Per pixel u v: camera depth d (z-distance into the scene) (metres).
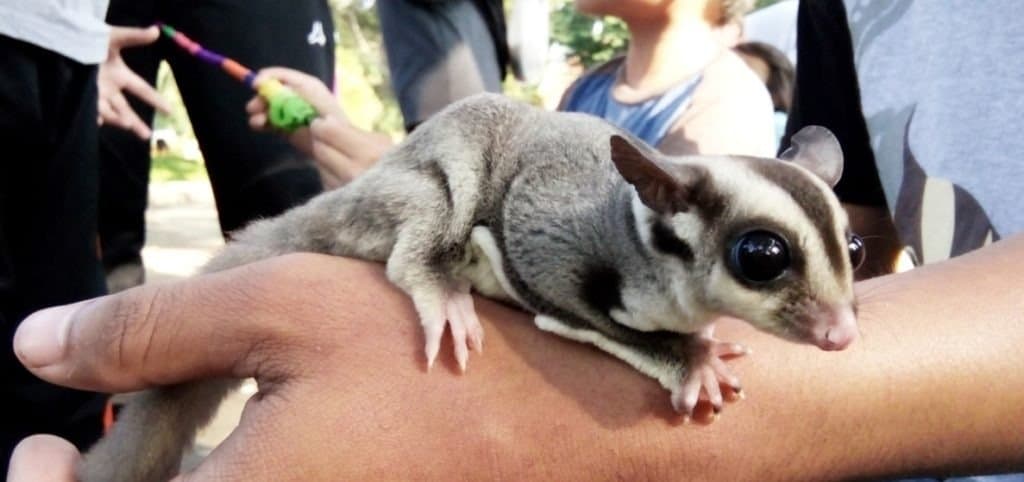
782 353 0.16
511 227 0.18
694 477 0.16
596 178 0.18
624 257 0.17
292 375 0.16
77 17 0.29
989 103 0.22
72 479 0.19
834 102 0.30
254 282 0.17
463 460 0.15
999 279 0.17
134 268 0.43
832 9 0.30
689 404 0.15
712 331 0.17
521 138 0.19
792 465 0.16
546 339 0.17
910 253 0.24
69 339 0.17
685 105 0.38
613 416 0.16
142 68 0.41
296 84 0.36
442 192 0.18
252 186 0.39
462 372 0.16
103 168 0.40
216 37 0.38
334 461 0.15
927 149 0.23
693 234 0.16
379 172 0.19
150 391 0.21
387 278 0.17
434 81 0.41
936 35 0.24
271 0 0.38
